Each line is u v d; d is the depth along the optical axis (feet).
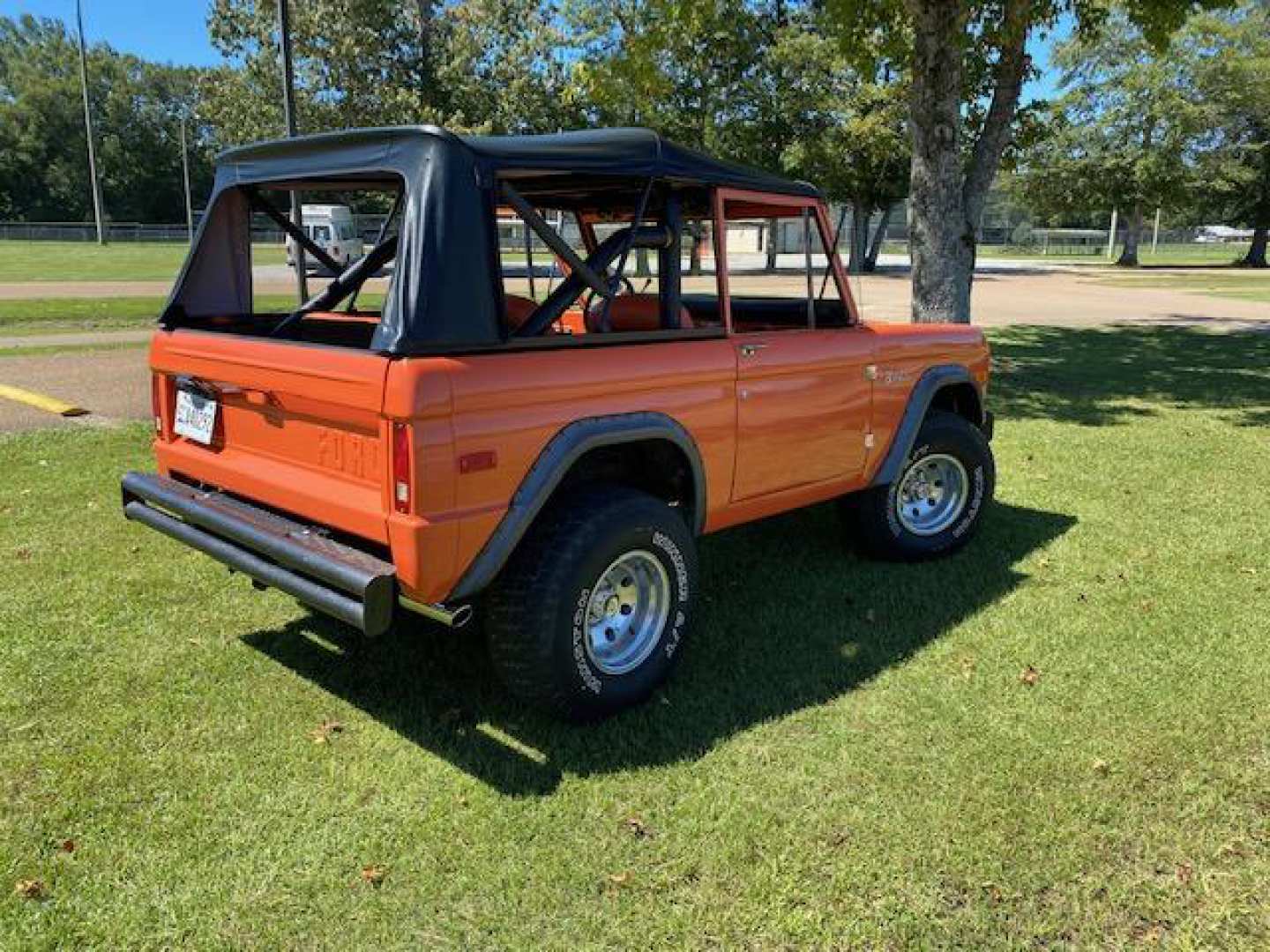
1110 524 19.84
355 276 14.92
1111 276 133.69
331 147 11.51
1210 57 141.59
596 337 11.46
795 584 16.52
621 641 12.16
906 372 16.29
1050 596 16.05
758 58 90.02
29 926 8.46
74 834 9.66
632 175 11.97
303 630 14.42
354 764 10.96
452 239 10.11
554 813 10.12
